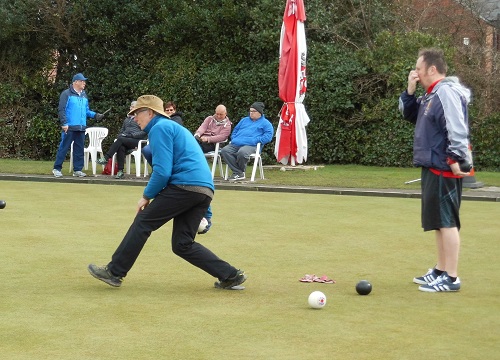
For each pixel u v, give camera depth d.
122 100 25.39
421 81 7.67
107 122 25.42
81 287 7.61
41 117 25.56
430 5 27.41
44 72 26.00
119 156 18.25
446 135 7.47
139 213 7.52
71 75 25.89
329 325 6.32
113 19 24.94
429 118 7.51
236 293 7.44
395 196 15.45
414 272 8.45
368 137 22.59
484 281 8.05
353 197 15.28
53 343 5.80
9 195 14.91
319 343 5.83
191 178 7.45
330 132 23.00
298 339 5.93
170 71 24.70
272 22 23.44
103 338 5.93
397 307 6.93
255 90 23.53
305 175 18.98
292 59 20.30
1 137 25.50
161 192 7.48
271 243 10.10
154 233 10.70
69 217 12.09
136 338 5.94
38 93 25.86
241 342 5.85
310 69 22.89
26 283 7.75
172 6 24.62
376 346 5.76
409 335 6.05
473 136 21.73
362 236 10.69
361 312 6.74
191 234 7.55
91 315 6.59
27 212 12.58
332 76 22.66
